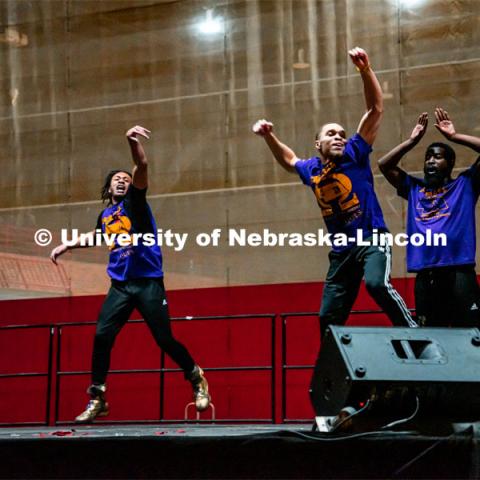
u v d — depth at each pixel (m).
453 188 5.19
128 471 4.16
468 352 4.02
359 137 4.99
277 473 4.00
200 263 9.22
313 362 8.30
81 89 9.94
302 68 9.17
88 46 9.96
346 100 8.98
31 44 10.13
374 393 3.87
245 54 9.40
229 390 8.54
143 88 9.73
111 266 5.64
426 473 3.86
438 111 5.29
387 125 8.73
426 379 3.86
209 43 9.55
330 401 4.10
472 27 8.61
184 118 9.53
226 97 9.40
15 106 10.12
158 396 8.72
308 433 3.97
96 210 9.70
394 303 4.69
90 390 5.52
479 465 3.79
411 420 4.02
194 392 5.66
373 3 8.96
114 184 5.88
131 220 5.60
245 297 8.66
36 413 9.00
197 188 9.38
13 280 9.73
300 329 8.41
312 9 9.20
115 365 8.86
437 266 5.09
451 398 3.97
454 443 3.82
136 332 8.85
